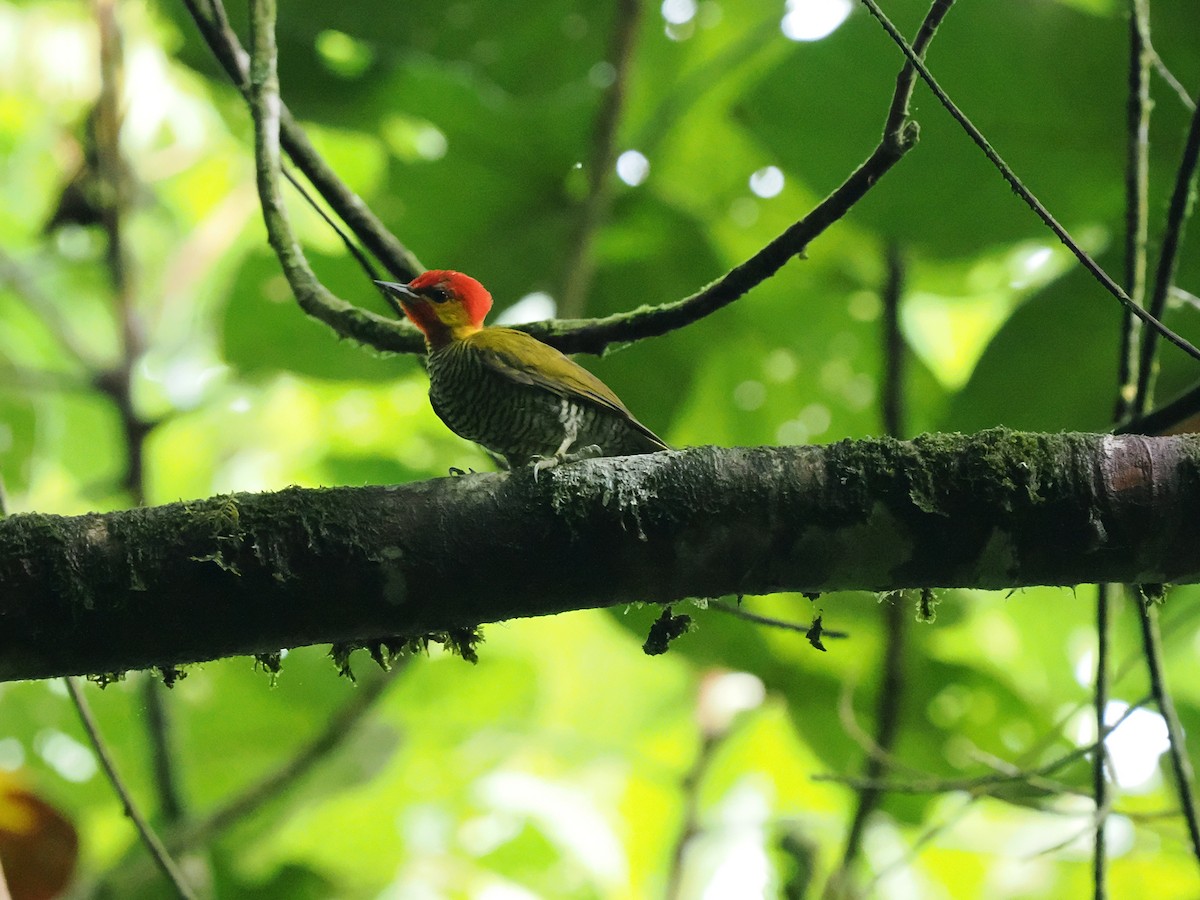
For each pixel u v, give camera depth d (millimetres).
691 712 17703
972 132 5801
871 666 12484
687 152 12562
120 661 5457
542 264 12109
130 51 14453
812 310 12766
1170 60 9078
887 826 14492
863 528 5594
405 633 5703
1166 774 10898
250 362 12070
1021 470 5551
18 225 16312
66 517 5449
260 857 13758
